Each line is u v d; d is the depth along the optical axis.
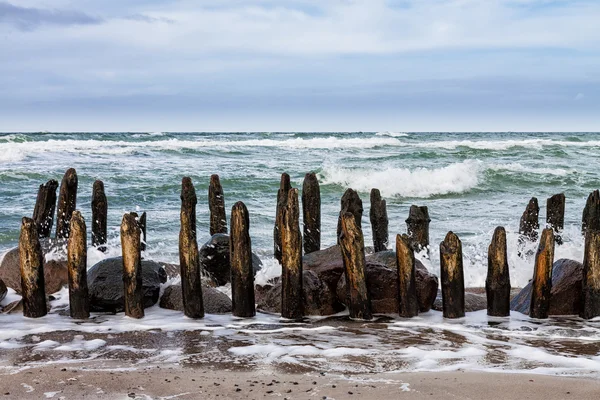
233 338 8.46
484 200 25.44
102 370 7.11
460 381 6.71
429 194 27.38
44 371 7.04
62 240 11.33
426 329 8.91
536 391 6.42
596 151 44.50
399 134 69.56
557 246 13.21
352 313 9.41
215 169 31.56
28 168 29.38
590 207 12.87
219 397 6.31
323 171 28.22
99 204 11.94
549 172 30.95
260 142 46.72
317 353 7.79
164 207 21.77
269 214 20.44
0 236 16.69
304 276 9.84
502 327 9.03
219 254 11.66
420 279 9.82
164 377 6.87
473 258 14.40
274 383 6.69
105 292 9.74
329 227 17.73
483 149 43.03
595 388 6.50
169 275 11.80
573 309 9.69
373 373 7.03
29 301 9.42
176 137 53.69
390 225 18.67
